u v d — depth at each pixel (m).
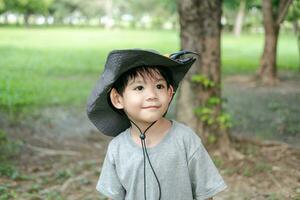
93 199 4.58
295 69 16.73
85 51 24.67
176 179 2.18
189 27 5.81
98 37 39.59
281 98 10.94
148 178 2.18
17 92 10.78
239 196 4.60
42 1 57.12
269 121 8.41
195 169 2.22
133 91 2.15
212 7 5.78
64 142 6.98
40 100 10.15
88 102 2.30
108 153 2.30
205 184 2.23
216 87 5.96
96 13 69.94
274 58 13.09
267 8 12.94
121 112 2.35
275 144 6.18
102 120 2.37
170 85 2.25
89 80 13.73
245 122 8.33
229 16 51.44
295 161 5.58
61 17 71.56
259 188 4.78
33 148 6.43
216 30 5.86
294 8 12.26
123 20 77.62
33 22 75.25
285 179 4.97
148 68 2.14
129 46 28.92
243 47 29.97
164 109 2.17
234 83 13.49
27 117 8.49
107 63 2.11
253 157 5.69
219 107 5.95
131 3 67.56
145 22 70.00
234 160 5.57
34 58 19.84
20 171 5.45
